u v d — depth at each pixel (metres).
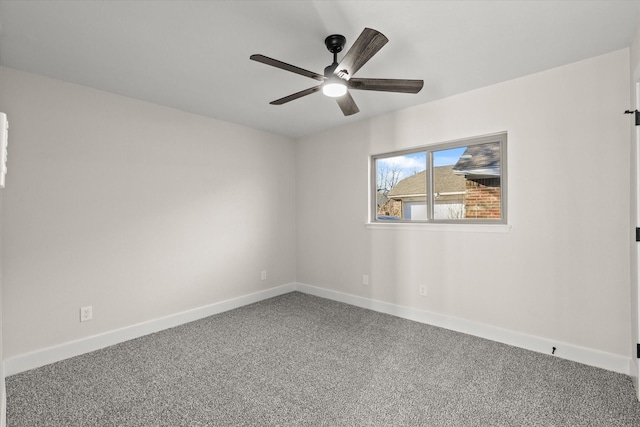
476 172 3.07
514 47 2.18
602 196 2.30
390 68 2.47
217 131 3.67
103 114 2.81
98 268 2.76
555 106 2.48
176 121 3.31
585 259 2.37
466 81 2.72
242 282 3.90
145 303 3.05
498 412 1.82
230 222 3.78
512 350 2.60
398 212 3.63
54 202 2.53
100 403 1.94
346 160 3.95
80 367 2.39
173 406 1.91
